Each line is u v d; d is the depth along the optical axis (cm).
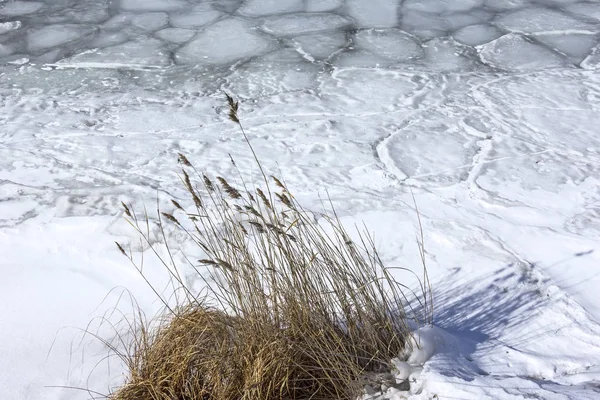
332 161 477
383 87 581
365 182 449
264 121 536
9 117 558
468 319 323
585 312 323
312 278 310
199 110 559
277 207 420
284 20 731
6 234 412
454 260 368
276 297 294
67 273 379
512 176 447
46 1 820
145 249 393
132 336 328
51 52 684
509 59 626
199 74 623
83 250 396
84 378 304
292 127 524
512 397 255
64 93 600
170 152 498
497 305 332
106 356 316
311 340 283
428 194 432
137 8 786
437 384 267
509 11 735
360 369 283
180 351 292
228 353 286
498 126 512
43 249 399
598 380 270
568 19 706
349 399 278
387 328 295
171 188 451
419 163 469
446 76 596
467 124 517
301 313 287
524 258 366
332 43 671
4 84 620
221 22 731
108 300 355
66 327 337
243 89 591
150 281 367
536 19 709
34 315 347
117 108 569
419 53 646
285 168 469
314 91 580
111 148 506
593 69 598
